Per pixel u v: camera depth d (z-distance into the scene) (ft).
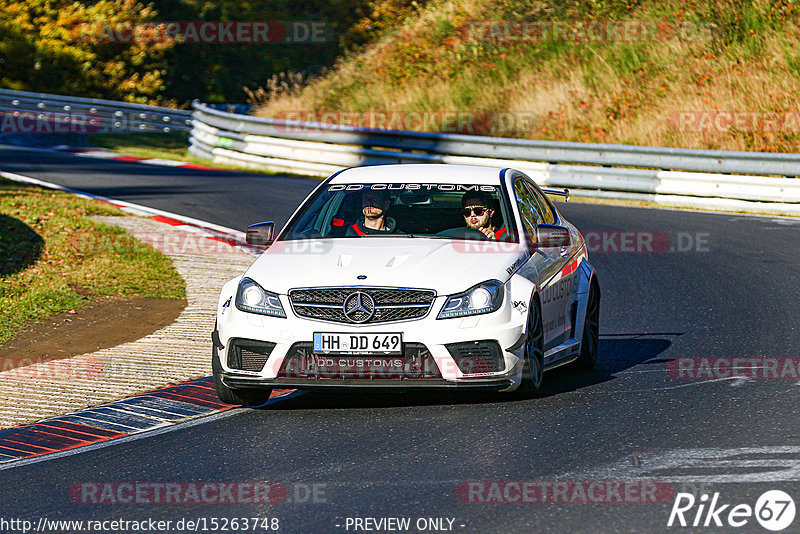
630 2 366.63
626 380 96.63
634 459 70.85
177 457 75.77
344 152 289.33
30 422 87.51
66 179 257.75
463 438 77.41
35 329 124.26
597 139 297.74
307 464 72.43
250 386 85.35
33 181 249.75
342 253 89.20
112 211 208.64
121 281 150.20
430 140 275.80
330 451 75.41
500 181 100.17
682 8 350.84
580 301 102.06
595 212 221.87
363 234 95.61
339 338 82.48
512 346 83.76
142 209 215.72
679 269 160.56
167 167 299.79
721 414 82.33
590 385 95.04
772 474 66.64
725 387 91.66
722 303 134.62
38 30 516.73
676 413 83.10
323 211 98.58
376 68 387.96
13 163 287.07
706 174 233.35
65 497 67.41
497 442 76.13
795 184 223.92
